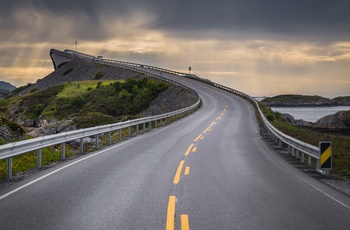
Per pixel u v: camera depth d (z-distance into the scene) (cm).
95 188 958
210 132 2848
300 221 678
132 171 1216
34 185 1002
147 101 7331
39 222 669
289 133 2578
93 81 10419
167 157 1556
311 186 1012
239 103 6512
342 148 1919
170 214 714
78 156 1639
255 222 668
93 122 4875
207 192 912
